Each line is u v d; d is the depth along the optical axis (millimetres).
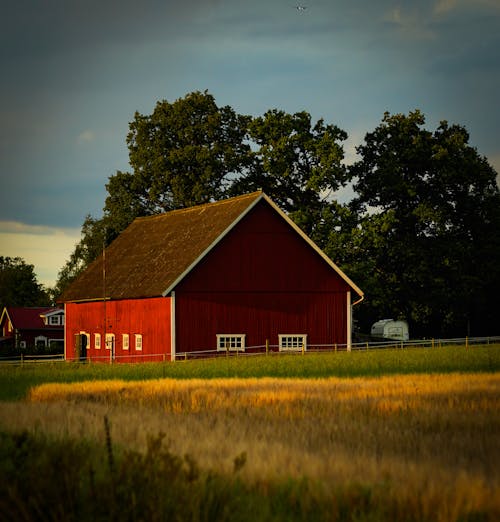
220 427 18703
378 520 10922
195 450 15242
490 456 15055
